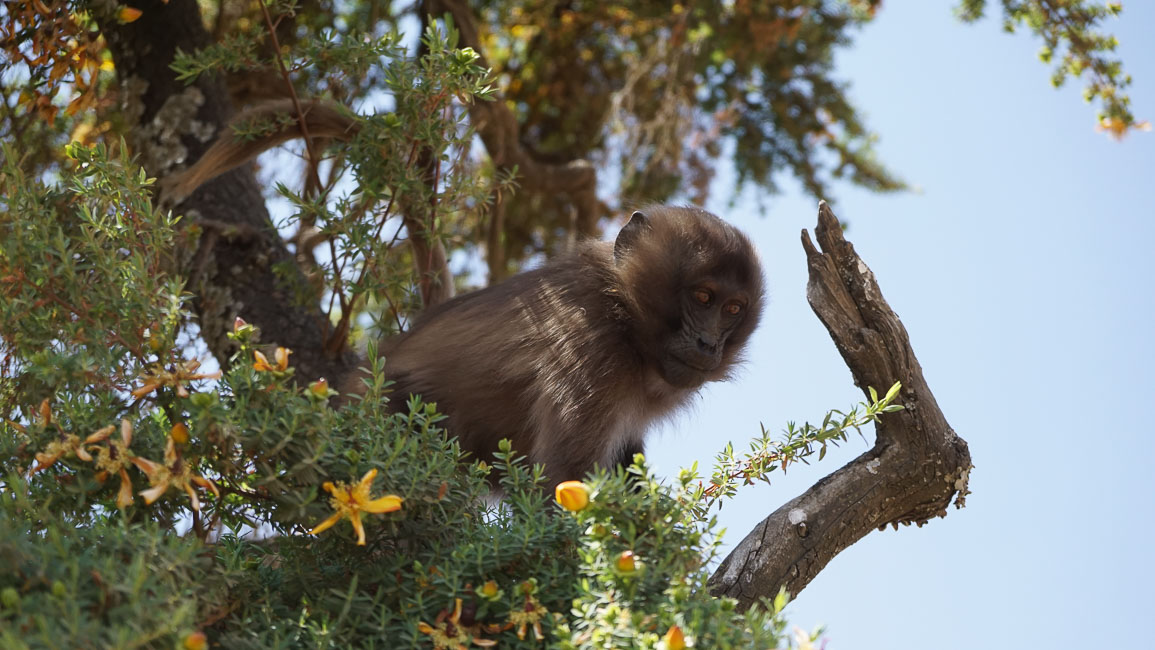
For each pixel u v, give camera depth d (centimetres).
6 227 765
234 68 1140
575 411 1029
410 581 666
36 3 1022
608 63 2195
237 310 1270
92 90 1084
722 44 1934
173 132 1347
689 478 664
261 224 1340
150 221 778
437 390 1096
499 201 1273
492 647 643
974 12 1564
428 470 674
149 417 684
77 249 756
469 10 1602
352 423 689
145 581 525
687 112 1984
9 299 712
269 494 677
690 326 1078
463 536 694
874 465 847
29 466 640
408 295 1251
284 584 684
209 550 682
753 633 584
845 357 850
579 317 1066
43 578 525
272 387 647
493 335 1083
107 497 656
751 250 1123
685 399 1168
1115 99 1415
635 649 568
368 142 1052
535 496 723
